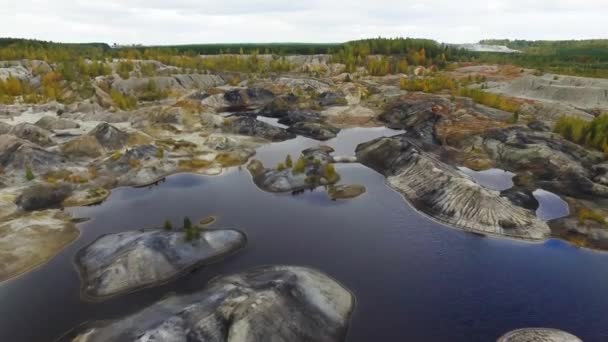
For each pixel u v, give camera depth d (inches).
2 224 2289.6
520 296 1733.5
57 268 1930.4
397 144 3531.0
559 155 3265.3
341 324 1547.7
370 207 2672.2
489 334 1513.3
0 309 1631.4
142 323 1424.7
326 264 1971.0
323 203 2736.2
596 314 1624.0
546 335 1502.2
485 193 2516.0
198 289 1755.7
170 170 3302.2
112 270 1793.8
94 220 2458.2
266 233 2298.2
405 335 1504.7
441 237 2257.6
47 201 2655.0
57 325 1537.9
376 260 2012.8
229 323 1387.8
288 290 1587.1
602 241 2145.7
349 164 3582.7
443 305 1670.8
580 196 2723.9
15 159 3041.3
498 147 3686.0
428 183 2827.3
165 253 1923.0
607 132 3543.3
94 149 3533.5
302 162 3184.1
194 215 2534.5
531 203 2625.5
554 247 2144.4
